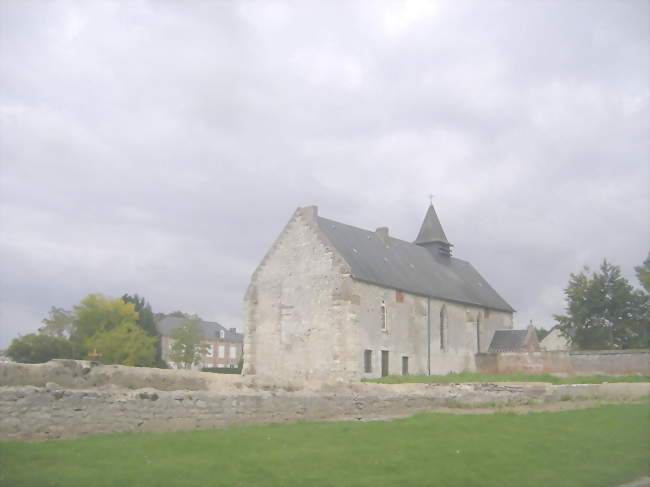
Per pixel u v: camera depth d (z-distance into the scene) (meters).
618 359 42.53
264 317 41.41
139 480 10.01
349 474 11.46
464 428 17.39
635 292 55.72
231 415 16.88
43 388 13.56
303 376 38.69
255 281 42.25
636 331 55.34
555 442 15.89
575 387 30.59
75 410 13.67
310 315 39.19
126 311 68.75
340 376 36.91
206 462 11.41
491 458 13.57
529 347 53.34
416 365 43.66
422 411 23.56
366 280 39.22
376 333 39.78
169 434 14.08
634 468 13.60
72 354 59.78
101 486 9.62
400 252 49.91
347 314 37.56
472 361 50.56
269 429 15.83
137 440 12.90
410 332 43.47
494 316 56.66
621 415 21.62
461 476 11.85
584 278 56.97
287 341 39.94
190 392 16.09
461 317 50.47
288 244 41.38
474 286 57.00
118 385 16.11
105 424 14.13
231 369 79.00
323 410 19.97
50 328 82.81
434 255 56.47
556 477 12.35
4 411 12.59
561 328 57.69
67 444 12.22
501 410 24.08
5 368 13.98
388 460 12.65
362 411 21.59
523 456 13.96
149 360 66.69
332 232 42.12
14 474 9.91
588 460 14.13
